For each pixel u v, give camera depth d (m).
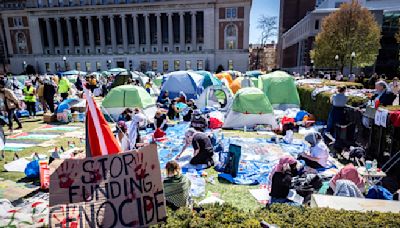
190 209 2.70
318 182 4.71
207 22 57.06
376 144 6.37
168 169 3.92
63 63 63.00
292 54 64.56
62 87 14.34
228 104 12.95
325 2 63.56
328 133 8.09
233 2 55.88
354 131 7.47
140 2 60.50
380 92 7.50
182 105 12.77
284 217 2.40
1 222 3.35
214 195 4.88
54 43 66.06
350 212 2.52
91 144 3.42
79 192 2.58
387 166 5.73
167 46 61.75
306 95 12.82
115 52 62.44
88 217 2.54
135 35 61.09
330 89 11.09
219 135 8.98
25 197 4.51
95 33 64.81
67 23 62.94
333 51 32.53
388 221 2.31
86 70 62.59
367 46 31.67
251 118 9.84
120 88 11.27
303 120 10.49
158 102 14.61
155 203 2.68
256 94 9.91
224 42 57.78
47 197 4.52
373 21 32.34
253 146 7.76
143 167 2.72
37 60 64.06
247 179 5.52
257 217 2.40
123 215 2.59
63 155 6.67
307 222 2.29
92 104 3.36
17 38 64.94
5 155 6.93
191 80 15.45
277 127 9.73
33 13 62.66
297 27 59.03
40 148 7.57
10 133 9.24
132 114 9.12
